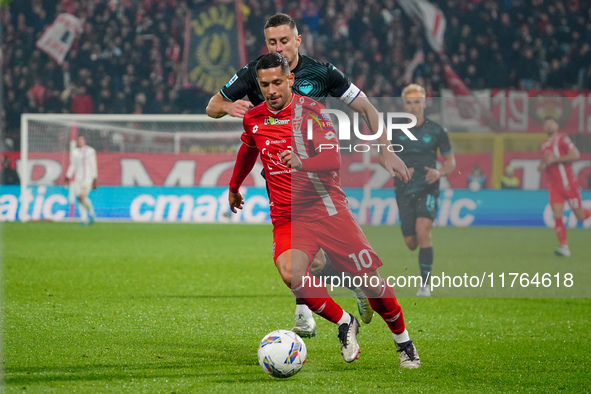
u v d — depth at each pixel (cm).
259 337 1170
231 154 3853
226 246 2667
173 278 1875
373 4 4966
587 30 4991
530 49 4938
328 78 1095
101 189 3819
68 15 4834
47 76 4741
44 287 1677
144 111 4659
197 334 1185
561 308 1524
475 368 988
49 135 3812
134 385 859
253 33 4944
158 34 4891
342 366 982
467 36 4916
